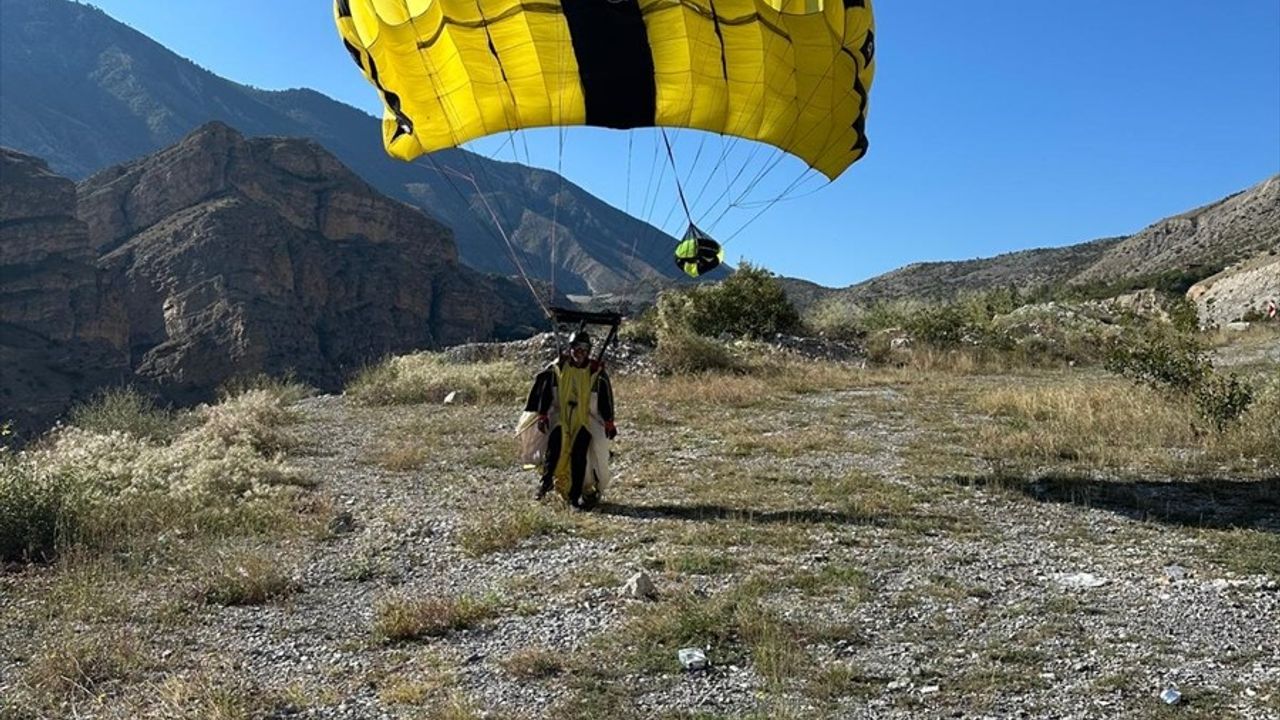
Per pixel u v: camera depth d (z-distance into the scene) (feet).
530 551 25.26
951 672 16.51
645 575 21.20
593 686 16.26
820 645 17.88
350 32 31.91
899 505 28.89
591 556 24.32
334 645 18.97
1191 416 38.24
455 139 33.35
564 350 30.53
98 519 27.40
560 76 30.19
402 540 27.02
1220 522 26.30
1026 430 40.96
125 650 18.51
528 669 17.01
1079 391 48.26
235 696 16.10
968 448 38.45
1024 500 29.58
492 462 39.04
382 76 32.01
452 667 17.35
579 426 29.53
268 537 27.63
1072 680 16.05
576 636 18.70
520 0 28.76
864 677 16.37
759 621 18.70
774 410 50.78
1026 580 21.74
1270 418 35.96
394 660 17.97
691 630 18.48
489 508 30.42
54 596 21.99
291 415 53.47
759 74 29.66
